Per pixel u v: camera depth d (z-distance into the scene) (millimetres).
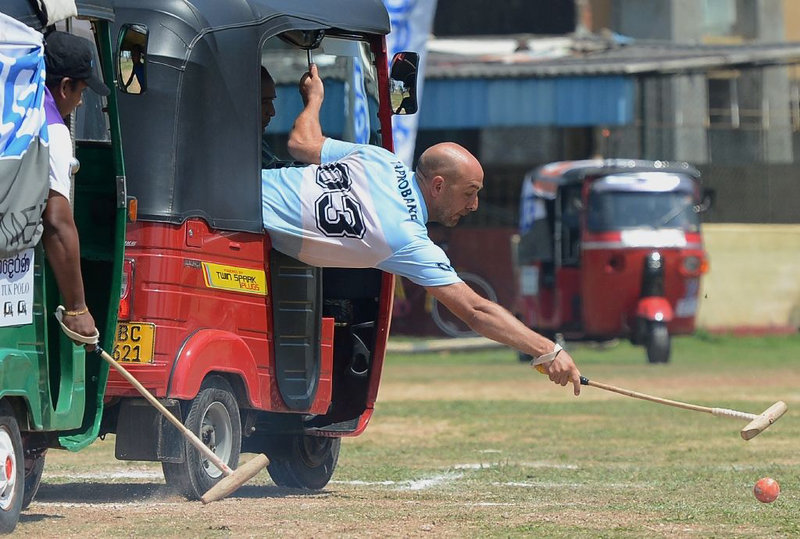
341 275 37031
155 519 27344
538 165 122938
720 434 51094
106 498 32062
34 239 24922
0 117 24281
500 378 81812
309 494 33969
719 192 120250
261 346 32781
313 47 35000
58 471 39031
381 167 31797
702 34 131500
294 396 33781
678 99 120438
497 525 27125
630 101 108500
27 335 25500
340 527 26516
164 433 30109
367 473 38906
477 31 134500
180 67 30594
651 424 54906
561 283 95562
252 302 32469
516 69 109312
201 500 28797
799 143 121000
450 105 109875
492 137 123250
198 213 30844
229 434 31875
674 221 93250
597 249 92750
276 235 32469
